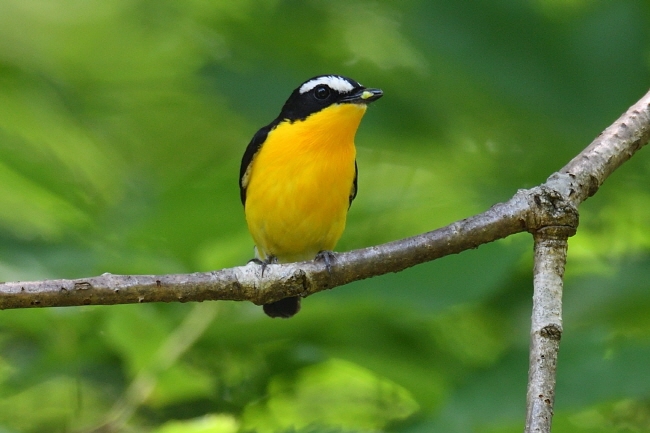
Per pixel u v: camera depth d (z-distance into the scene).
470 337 13.52
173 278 7.45
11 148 11.59
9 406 12.91
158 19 17.78
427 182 14.73
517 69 13.75
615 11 13.98
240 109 14.75
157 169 17.27
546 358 6.58
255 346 12.77
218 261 11.36
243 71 15.22
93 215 12.21
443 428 9.73
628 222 13.68
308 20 15.98
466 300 10.48
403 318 11.86
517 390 9.95
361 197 14.80
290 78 14.98
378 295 10.68
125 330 10.77
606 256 13.31
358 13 15.77
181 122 17.73
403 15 14.65
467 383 10.20
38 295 7.07
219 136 17.78
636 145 8.10
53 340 11.24
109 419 10.82
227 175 11.19
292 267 7.81
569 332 11.45
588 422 10.95
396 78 14.77
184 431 10.31
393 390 12.35
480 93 13.88
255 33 16.00
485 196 13.56
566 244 7.43
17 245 11.18
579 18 14.23
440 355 12.80
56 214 12.13
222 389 12.66
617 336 11.38
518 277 13.81
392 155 15.04
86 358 12.04
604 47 13.77
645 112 8.27
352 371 12.45
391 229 13.69
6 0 19.33
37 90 17.14
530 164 13.96
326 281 7.87
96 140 17.25
